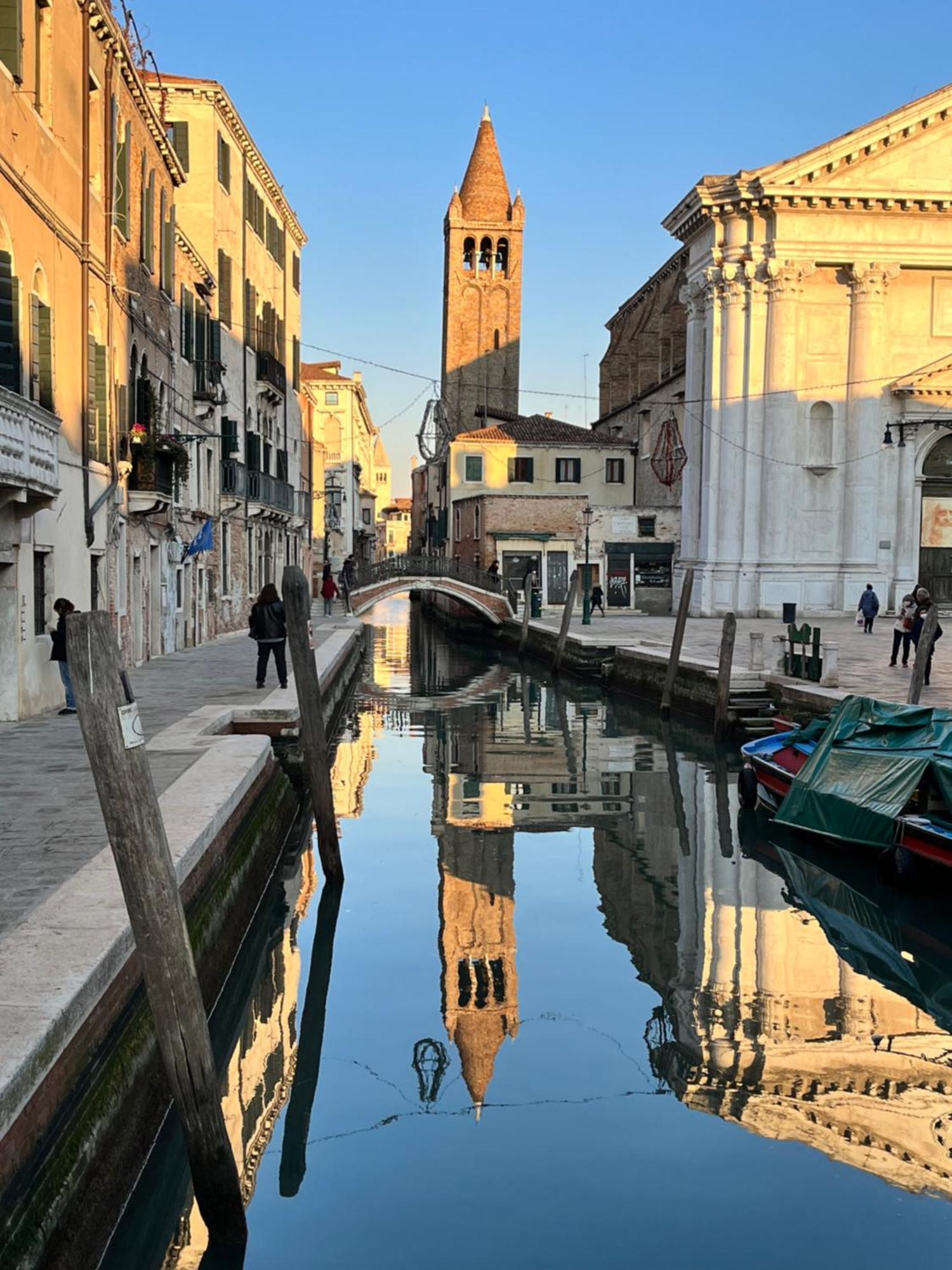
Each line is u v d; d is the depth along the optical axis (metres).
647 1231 6.02
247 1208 6.24
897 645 23.45
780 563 40.72
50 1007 5.27
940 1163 6.71
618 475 53.34
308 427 52.97
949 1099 7.53
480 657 41.12
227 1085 7.80
